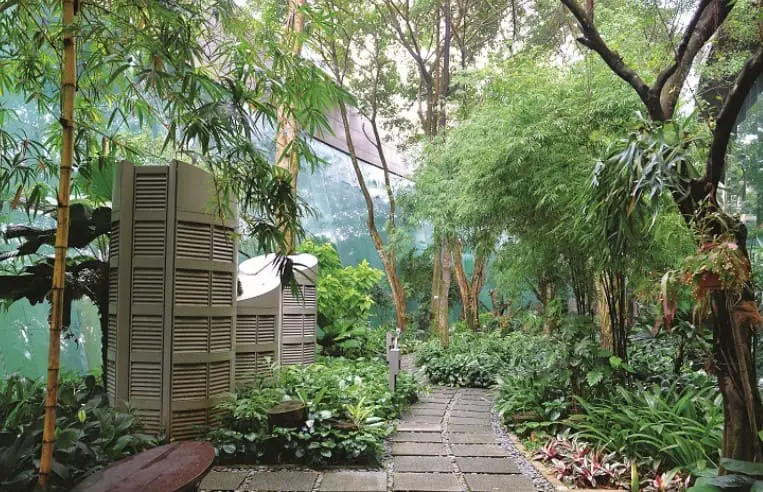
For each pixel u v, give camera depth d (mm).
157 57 2688
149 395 3910
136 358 3930
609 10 5156
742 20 4117
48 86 5316
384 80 12641
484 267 13148
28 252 4371
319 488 3281
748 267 2391
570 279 5668
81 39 2873
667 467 3420
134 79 3795
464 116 9789
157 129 7062
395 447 4344
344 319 9664
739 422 2555
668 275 2434
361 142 16156
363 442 3828
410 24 12266
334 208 15719
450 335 12406
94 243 5328
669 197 2939
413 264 15961
